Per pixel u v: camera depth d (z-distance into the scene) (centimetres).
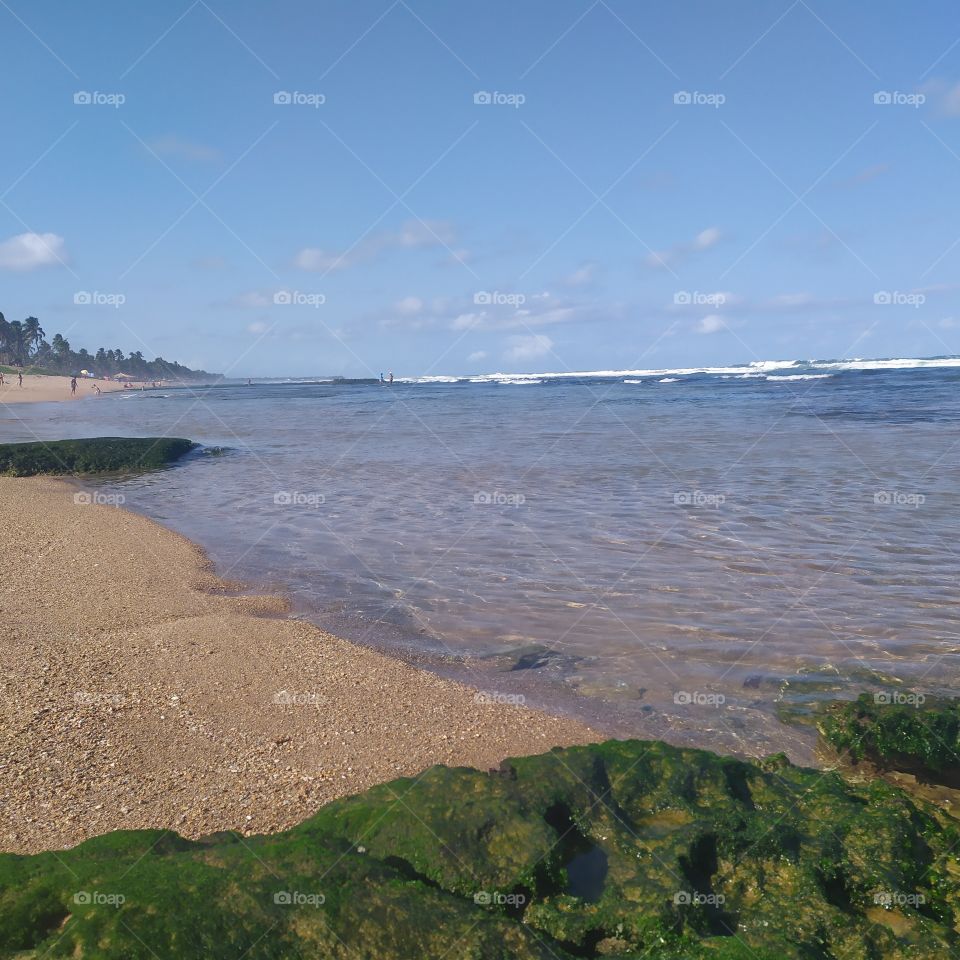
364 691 788
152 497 2016
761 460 2156
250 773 621
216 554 1379
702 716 748
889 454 2152
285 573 1253
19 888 438
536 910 459
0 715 712
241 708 743
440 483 2036
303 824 521
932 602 1027
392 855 485
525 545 1379
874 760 668
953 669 834
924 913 480
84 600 1102
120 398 7538
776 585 1114
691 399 4622
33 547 1419
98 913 406
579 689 809
